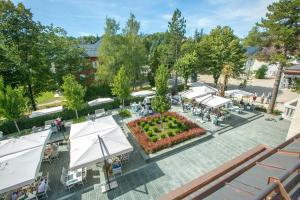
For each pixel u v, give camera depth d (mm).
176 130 14898
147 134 14406
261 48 18531
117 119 18562
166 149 12633
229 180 4391
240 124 17094
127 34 29328
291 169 2914
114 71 28000
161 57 35406
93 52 42812
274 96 18969
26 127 17359
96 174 10547
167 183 9680
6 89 15016
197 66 31062
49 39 23031
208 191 3996
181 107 22016
